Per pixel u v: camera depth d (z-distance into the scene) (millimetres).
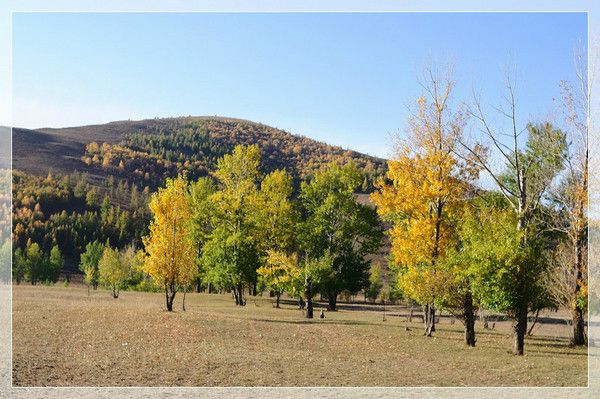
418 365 16500
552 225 24188
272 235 41312
